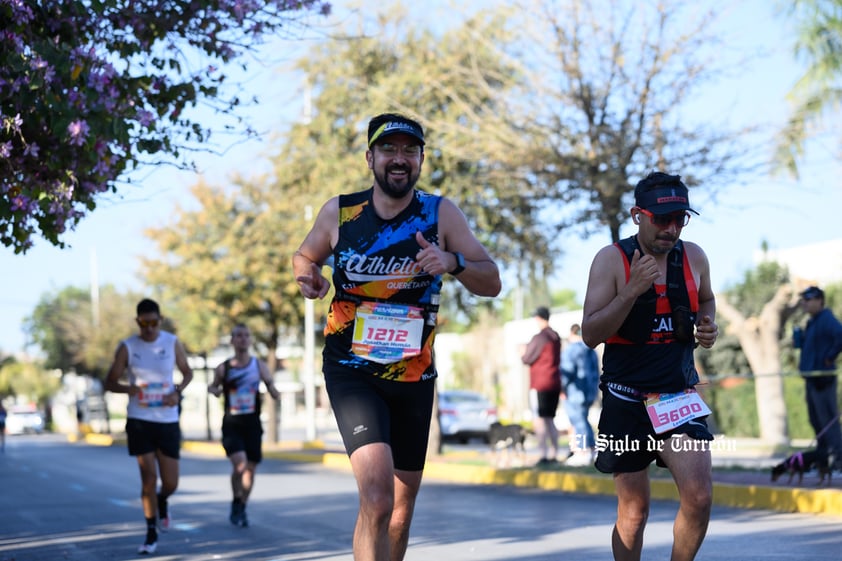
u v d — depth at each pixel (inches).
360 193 252.1
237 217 1473.9
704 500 241.9
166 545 478.0
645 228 253.0
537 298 1077.8
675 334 251.4
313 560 420.2
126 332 2317.9
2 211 378.0
